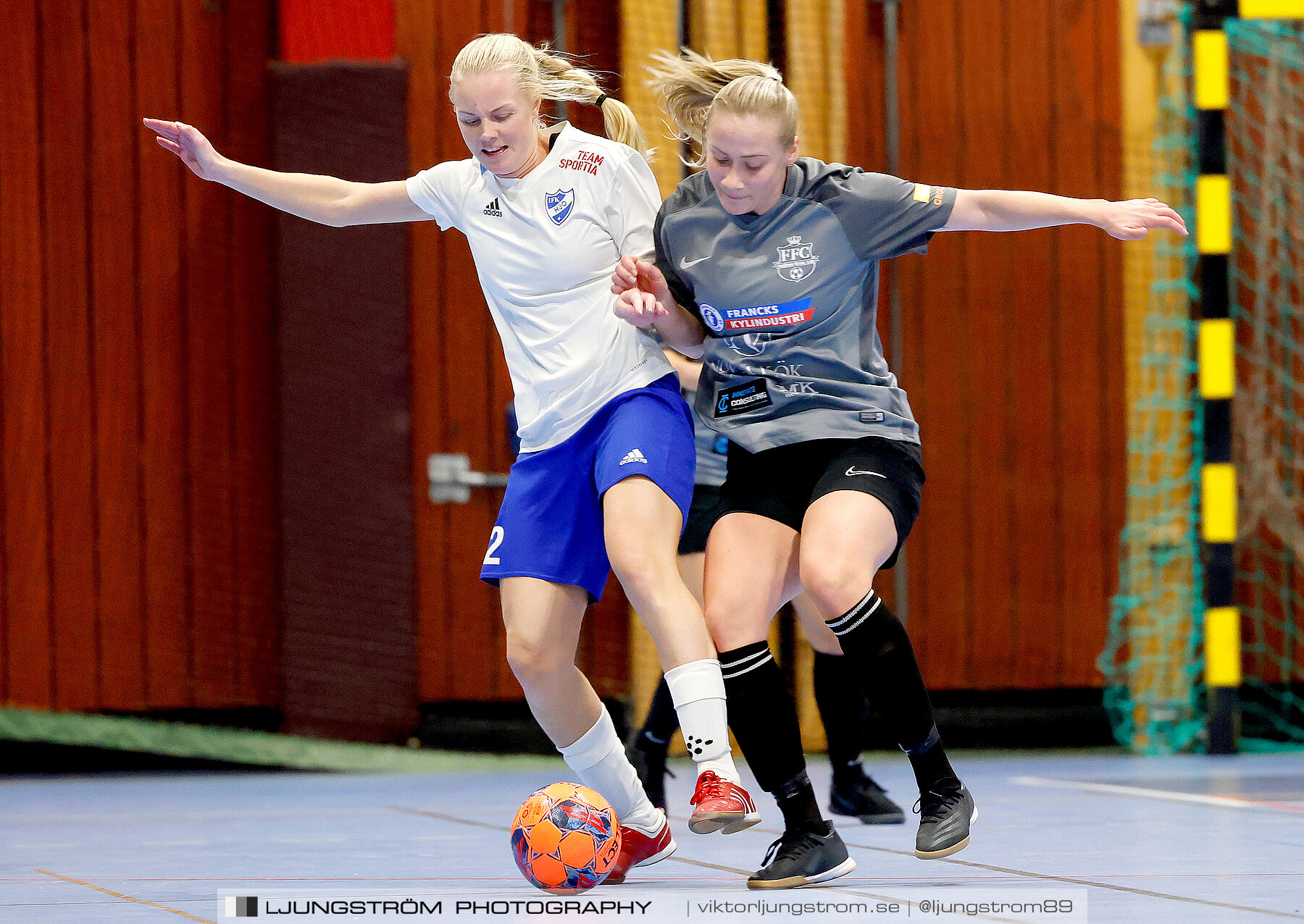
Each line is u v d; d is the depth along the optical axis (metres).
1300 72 24.00
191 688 22.25
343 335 22.28
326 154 22.17
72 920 8.42
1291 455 24.06
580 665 22.81
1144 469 23.75
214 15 22.61
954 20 23.69
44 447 21.89
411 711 22.28
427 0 22.84
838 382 9.54
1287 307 24.00
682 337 9.71
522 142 9.50
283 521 22.14
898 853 11.32
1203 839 12.22
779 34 23.20
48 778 20.67
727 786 8.66
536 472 9.56
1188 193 23.61
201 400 22.48
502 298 9.82
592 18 23.28
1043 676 23.77
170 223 22.44
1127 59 23.73
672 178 22.36
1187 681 23.64
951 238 23.77
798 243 9.32
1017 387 23.86
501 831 13.67
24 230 21.94
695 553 13.18
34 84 22.03
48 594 21.83
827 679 13.48
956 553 23.67
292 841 12.95
